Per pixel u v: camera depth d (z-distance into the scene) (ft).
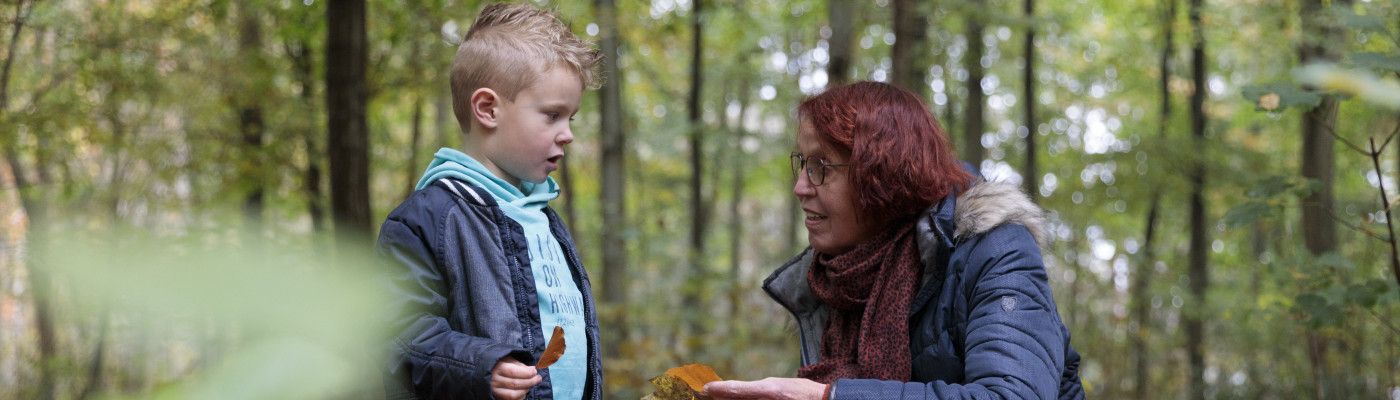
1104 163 38.73
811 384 5.48
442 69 29.63
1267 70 37.99
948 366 6.07
